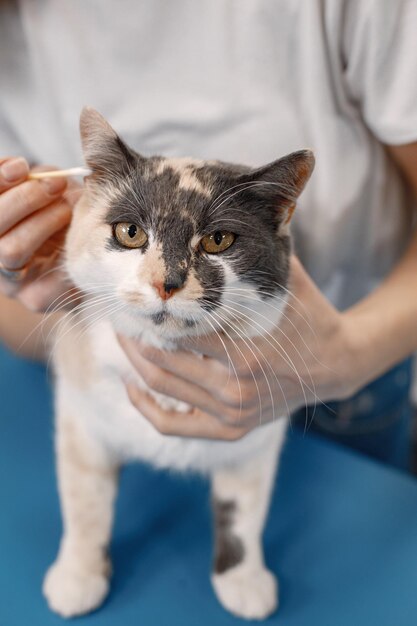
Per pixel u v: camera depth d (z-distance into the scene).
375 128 0.44
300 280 0.38
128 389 0.39
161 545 0.45
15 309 0.49
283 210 0.36
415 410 0.77
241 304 0.35
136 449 0.42
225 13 0.44
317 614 0.42
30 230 0.36
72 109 0.47
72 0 0.45
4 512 0.46
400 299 0.45
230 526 0.43
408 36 0.41
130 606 0.42
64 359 0.41
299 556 0.45
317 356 0.39
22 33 0.47
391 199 0.48
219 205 0.35
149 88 0.46
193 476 0.49
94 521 0.42
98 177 0.36
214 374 0.37
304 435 0.53
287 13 0.43
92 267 0.35
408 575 0.44
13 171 0.34
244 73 0.45
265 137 0.45
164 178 0.35
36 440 0.51
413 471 0.72
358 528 0.46
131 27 0.45
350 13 0.42
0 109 0.49
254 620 0.41
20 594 0.42
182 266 0.34
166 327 0.35
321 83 0.44
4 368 0.58
